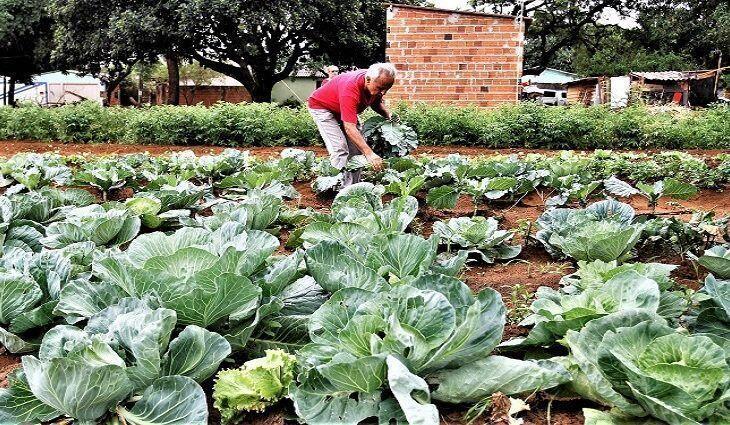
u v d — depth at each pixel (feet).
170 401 8.06
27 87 184.75
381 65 24.26
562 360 9.16
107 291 10.14
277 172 26.40
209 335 8.77
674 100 105.19
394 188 23.30
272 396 8.70
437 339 8.09
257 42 107.65
